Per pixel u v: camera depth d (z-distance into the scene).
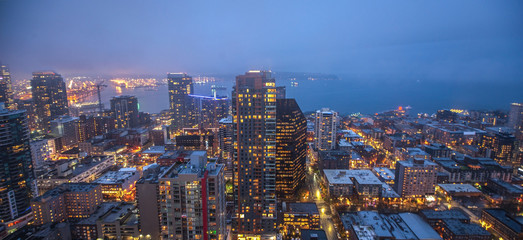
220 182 152.50
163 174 143.38
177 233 144.38
